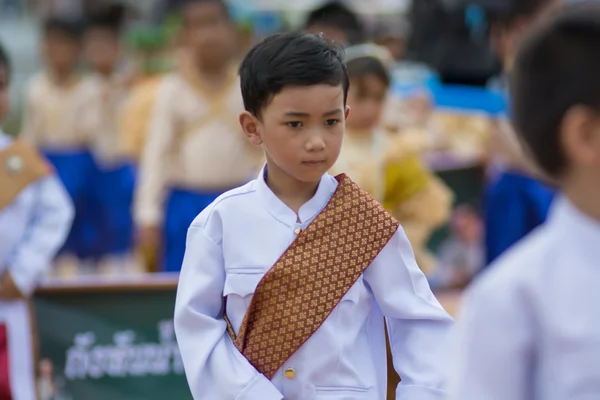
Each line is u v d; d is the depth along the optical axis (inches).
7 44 1083.3
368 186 354.3
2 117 318.0
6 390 319.3
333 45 197.3
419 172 383.9
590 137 131.1
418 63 624.4
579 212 136.3
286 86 190.7
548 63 133.6
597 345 131.6
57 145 629.9
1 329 319.9
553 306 134.3
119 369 343.9
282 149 194.2
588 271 134.0
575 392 132.2
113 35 649.6
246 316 200.1
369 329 207.3
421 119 542.9
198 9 440.5
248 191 207.9
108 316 342.3
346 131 357.7
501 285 137.3
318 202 205.5
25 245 321.1
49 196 327.3
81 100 629.6
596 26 131.5
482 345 136.8
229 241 203.9
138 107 592.1
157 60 783.7
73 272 636.1
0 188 315.0
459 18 564.4
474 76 553.0
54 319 339.6
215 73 446.9
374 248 202.2
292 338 197.3
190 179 448.5
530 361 136.5
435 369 199.5
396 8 788.6
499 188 455.2
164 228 453.7
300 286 198.5
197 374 200.2
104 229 637.3
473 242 526.9
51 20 634.2
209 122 445.7
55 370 340.2
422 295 205.6
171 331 345.4
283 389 198.7
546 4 407.5
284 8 957.2
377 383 203.9
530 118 135.7
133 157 637.3
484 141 504.7
